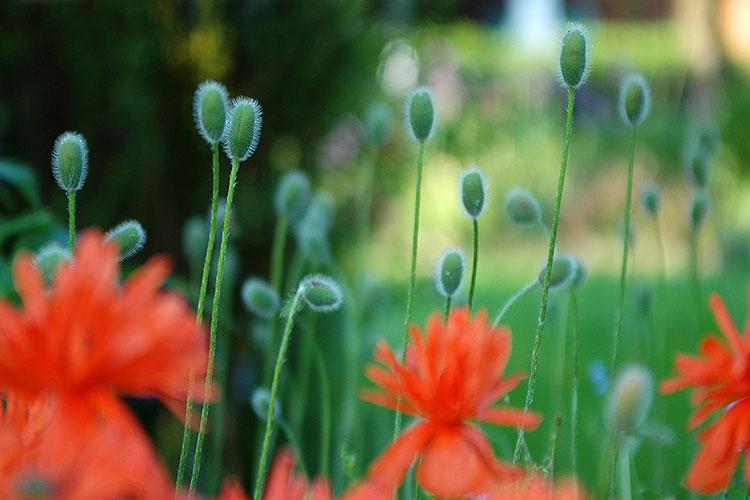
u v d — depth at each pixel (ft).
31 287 4.23
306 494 4.52
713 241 36.24
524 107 42.65
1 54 14.01
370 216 19.57
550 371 18.03
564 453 13.00
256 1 15.16
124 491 3.99
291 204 10.32
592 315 25.48
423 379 5.16
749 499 7.32
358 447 10.77
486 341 5.20
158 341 4.09
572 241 42.75
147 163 14.93
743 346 6.04
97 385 4.16
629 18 75.66
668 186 43.14
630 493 8.05
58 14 14.20
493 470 5.07
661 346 11.60
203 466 14.40
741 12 55.98
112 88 14.58
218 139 6.08
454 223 35.73
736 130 45.37
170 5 14.60
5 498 3.79
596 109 45.37
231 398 15.07
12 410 4.85
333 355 15.23
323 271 16.37
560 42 6.33
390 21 17.08
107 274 4.16
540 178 42.34
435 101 7.06
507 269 36.78
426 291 19.93
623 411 5.23
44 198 14.52
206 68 15.10
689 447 12.32
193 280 11.42
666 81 56.03
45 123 14.49
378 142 12.98
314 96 15.80
